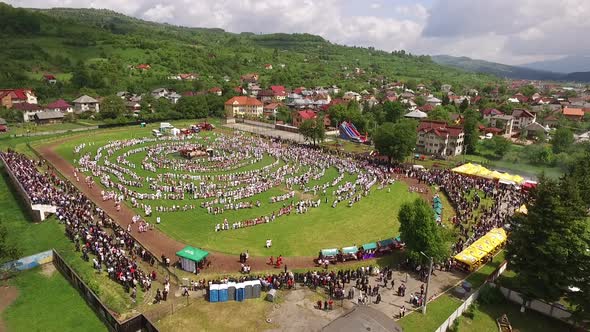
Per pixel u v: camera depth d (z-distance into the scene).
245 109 185.62
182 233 59.59
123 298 41.53
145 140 125.38
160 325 37.75
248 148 118.00
